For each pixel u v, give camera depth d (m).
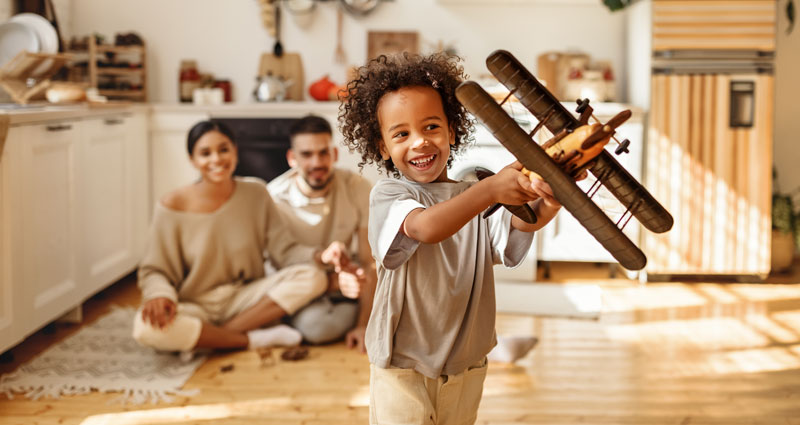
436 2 4.40
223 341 2.79
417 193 1.22
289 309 2.91
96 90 3.92
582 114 0.93
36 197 2.80
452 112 1.24
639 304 3.58
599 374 2.64
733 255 3.96
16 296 2.63
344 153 4.05
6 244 2.56
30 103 3.20
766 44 3.84
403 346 1.28
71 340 2.98
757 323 3.25
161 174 4.09
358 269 2.88
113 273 3.59
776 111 4.43
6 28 3.40
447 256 1.26
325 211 3.07
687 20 3.83
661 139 3.90
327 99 4.31
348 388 2.51
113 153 3.60
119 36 4.36
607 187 0.95
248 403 2.38
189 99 4.38
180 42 4.52
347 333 2.99
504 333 3.12
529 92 0.91
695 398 2.43
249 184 2.96
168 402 2.39
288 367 2.71
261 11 4.45
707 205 3.93
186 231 2.84
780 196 4.20
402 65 1.21
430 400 1.31
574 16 4.44
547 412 2.31
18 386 2.50
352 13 4.46
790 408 2.34
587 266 4.38
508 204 0.97
